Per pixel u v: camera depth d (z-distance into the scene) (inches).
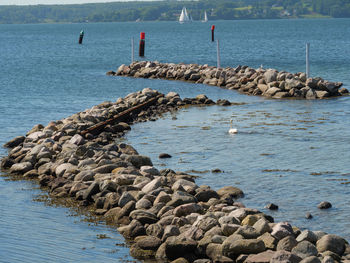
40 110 2393.0
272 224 944.3
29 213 1108.5
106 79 3560.5
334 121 1962.4
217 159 1502.2
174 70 3545.8
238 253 861.8
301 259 808.3
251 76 2972.4
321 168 1382.9
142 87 3115.2
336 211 1084.5
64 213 1115.3
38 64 4864.7
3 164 1485.0
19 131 1952.5
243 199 1169.4
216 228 928.9
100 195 1168.2
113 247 938.1
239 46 7165.4
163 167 1440.7
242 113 2177.7
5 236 968.9
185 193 1123.9
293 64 4264.3
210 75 3243.1
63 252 905.5
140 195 1130.7
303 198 1165.1
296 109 2233.0
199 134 1822.1
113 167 1333.7
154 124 2031.3
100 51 6633.9
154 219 1024.2
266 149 1589.6
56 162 1418.6
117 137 1830.7
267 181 1289.4
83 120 1972.2
